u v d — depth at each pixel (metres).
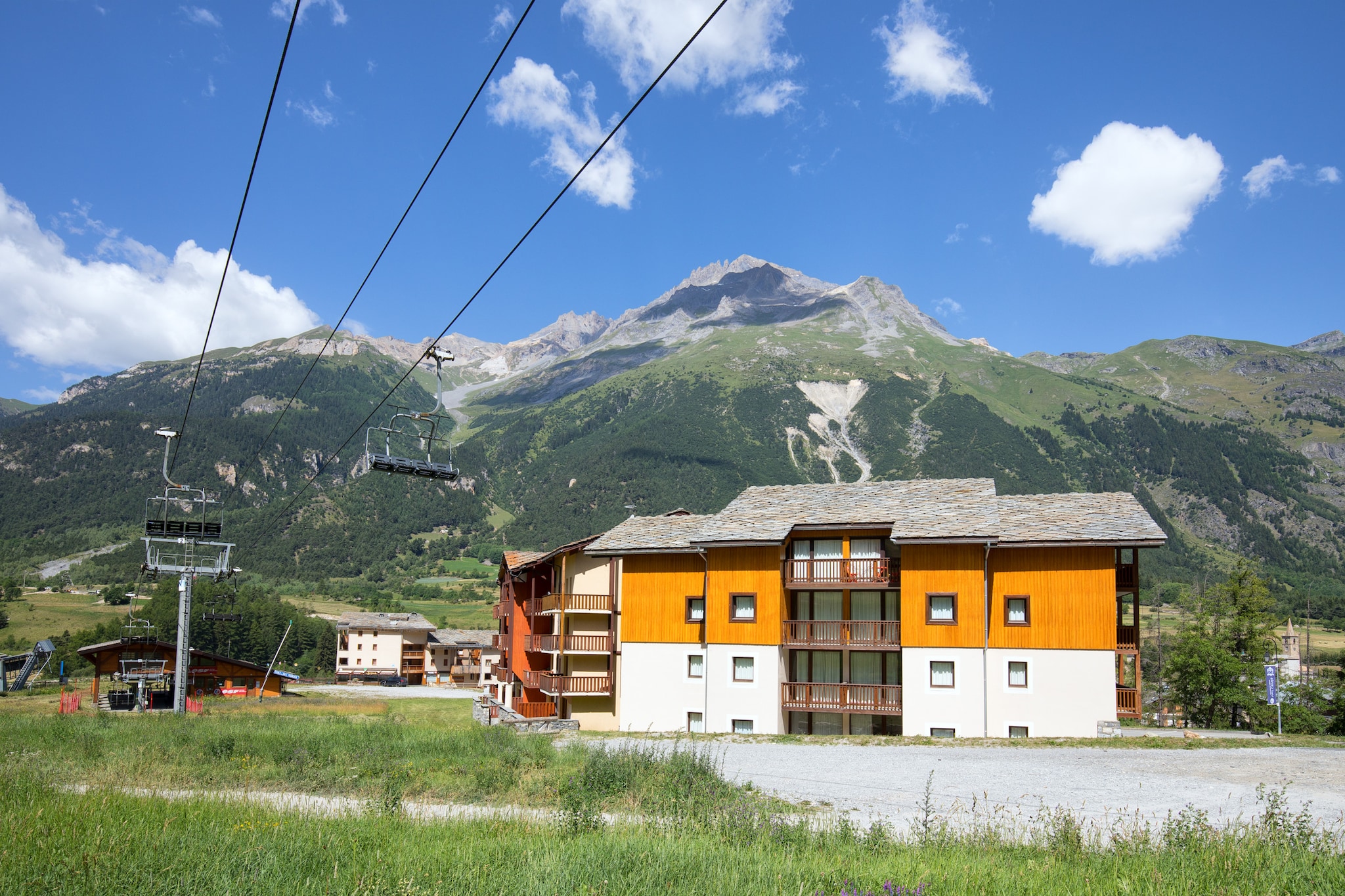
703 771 23.53
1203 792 23.34
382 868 10.89
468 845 13.27
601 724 49.66
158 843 12.31
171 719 47.41
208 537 60.75
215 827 14.08
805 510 47.56
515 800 21.77
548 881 10.37
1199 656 60.59
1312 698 63.97
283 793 22.69
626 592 48.09
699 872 11.20
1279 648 61.25
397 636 149.88
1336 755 30.44
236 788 23.22
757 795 22.31
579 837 14.19
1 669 91.44
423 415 33.59
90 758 28.38
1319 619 195.00
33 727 40.00
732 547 45.38
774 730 43.25
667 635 46.94
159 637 138.75
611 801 20.08
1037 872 11.74
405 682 143.88
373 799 20.95
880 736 38.16
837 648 43.22
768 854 12.93
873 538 45.19
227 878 10.27
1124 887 10.41
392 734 36.66
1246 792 23.28
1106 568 39.34
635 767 23.36
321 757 28.98
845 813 19.58
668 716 46.09
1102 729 37.84
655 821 16.36
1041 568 40.38
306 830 14.14
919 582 41.88
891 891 9.93
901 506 45.94
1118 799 22.39
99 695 77.56
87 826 13.70
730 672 44.50
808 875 11.19
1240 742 34.84
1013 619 40.47
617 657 50.28
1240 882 11.13
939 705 40.62
